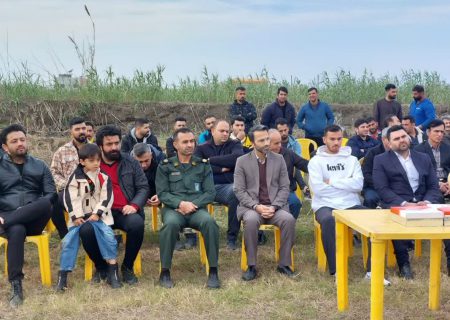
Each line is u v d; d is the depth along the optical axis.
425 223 4.13
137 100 13.43
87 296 5.16
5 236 5.25
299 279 5.62
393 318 4.66
